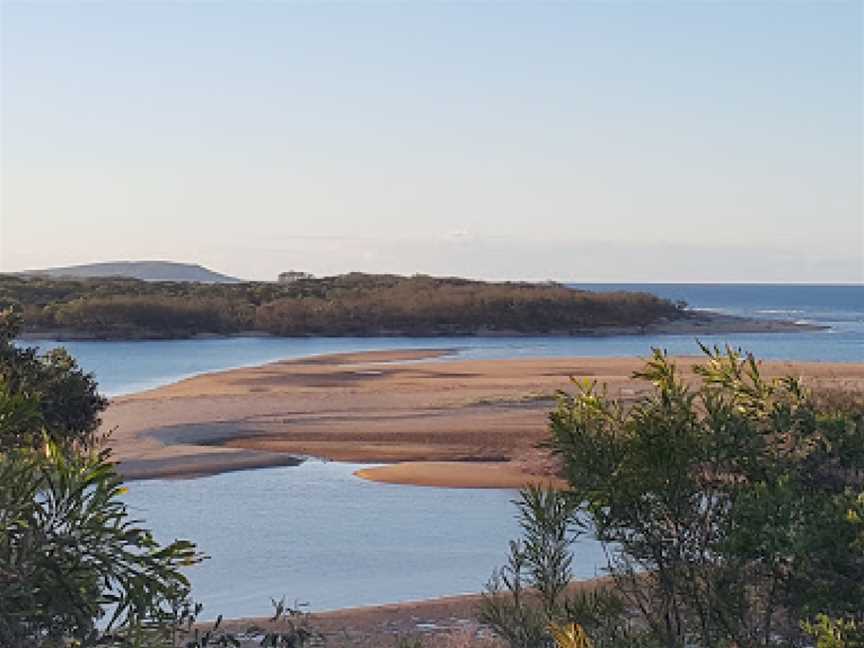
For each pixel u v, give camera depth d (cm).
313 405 5738
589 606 941
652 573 884
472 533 2895
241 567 2531
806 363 7856
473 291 15900
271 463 4050
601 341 12862
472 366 8250
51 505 664
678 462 846
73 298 14875
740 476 902
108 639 673
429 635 1886
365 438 4619
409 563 2570
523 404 5591
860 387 4219
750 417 904
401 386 6681
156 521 3045
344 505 3288
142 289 16250
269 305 14500
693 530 857
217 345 12319
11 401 709
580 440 875
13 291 14938
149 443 4491
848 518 747
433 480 3675
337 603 2216
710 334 14125
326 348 11712
